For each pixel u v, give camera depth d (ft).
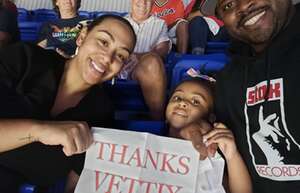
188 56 4.56
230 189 2.86
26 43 3.06
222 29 6.29
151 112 4.10
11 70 2.89
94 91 3.20
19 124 2.53
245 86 2.92
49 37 6.21
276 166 2.66
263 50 3.02
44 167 2.87
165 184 2.68
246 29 2.92
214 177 2.69
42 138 2.48
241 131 2.88
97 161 2.72
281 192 2.64
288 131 2.64
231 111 2.98
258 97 2.82
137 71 4.11
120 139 2.74
